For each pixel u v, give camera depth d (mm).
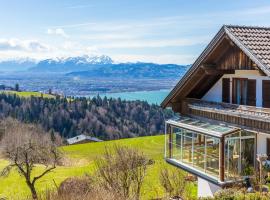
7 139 52750
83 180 20453
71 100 153250
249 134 18406
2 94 150250
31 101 147500
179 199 19406
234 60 17828
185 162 21578
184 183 22953
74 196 14109
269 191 15414
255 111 16797
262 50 16141
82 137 119500
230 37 17172
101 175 21750
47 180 38156
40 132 75438
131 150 23797
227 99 20297
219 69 19172
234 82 19750
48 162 37312
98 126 138250
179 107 23156
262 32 17953
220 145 17891
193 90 22312
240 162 18281
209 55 18906
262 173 17062
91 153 62719
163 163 31672
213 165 19062
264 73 15680
